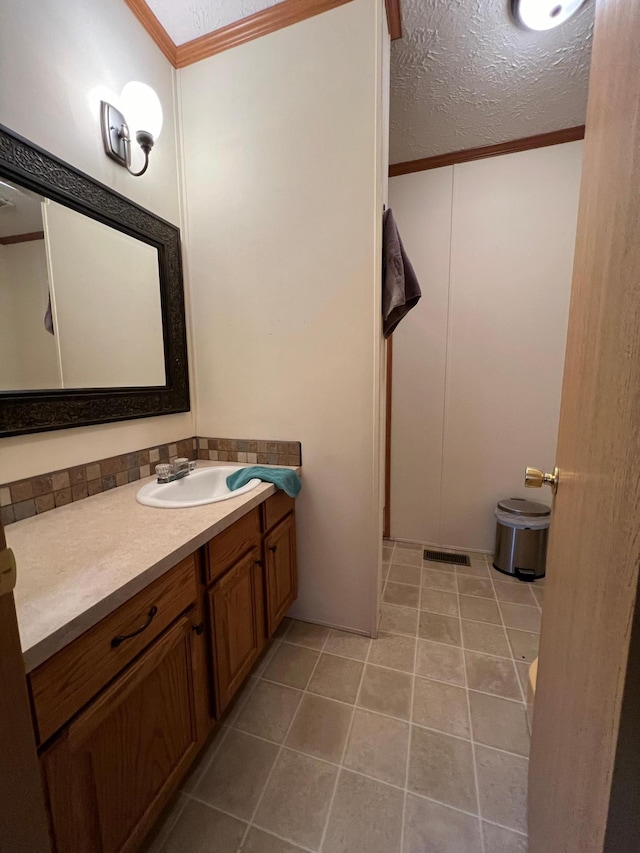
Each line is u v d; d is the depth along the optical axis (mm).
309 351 1557
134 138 1336
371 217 1398
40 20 1032
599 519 441
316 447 1609
